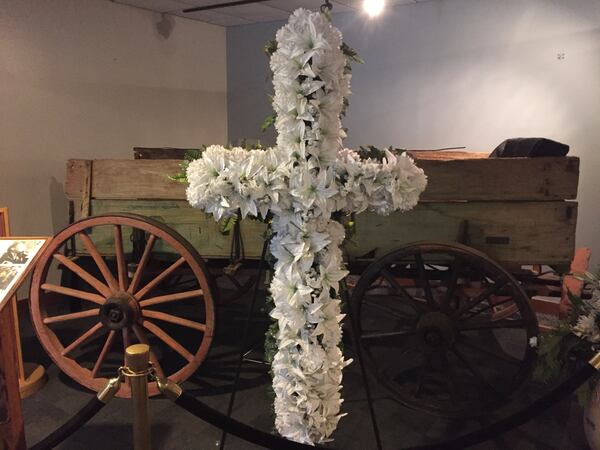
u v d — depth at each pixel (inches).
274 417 87.7
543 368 76.7
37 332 90.7
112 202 93.2
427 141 170.6
